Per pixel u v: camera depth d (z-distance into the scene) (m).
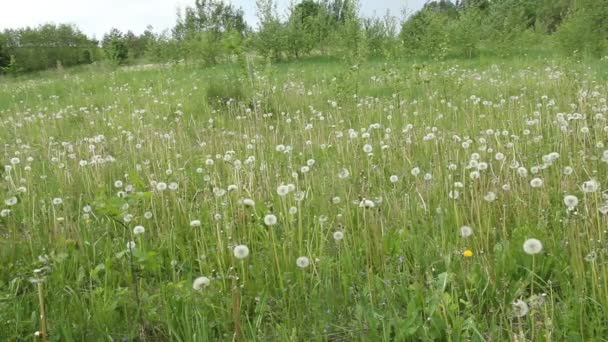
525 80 9.69
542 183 3.47
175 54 24.20
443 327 2.43
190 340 2.50
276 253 3.09
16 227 4.23
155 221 3.87
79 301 2.88
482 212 3.48
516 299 2.66
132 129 7.82
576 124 5.29
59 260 3.23
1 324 2.62
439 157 4.80
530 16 32.59
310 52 26.27
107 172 5.42
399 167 4.88
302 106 8.82
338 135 5.64
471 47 19.97
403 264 3.05
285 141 6.62
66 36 41.72
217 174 4.75
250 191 4.13
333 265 3.12
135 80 15.64
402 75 10.44
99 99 12.24
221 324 2.68
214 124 8.02
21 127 8.57
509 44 19.59
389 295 2.72
